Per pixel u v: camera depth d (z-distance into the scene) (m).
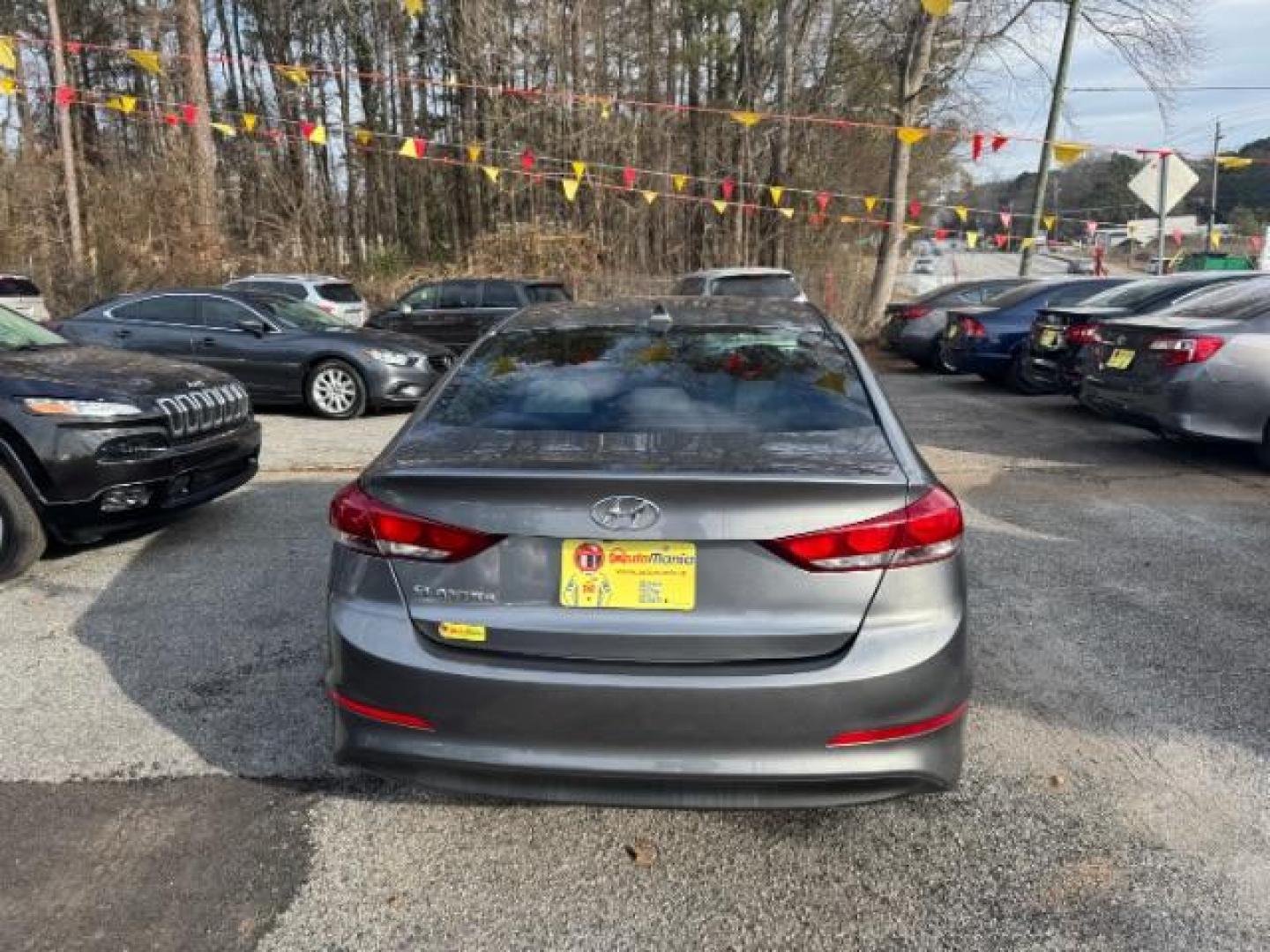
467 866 2.65
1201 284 9.45
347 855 2.69
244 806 2.91
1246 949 2.32
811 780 2.28
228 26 30.52
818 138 23.89
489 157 24.33
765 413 2.76
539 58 24.03
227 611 4.46
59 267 19.92
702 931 2.40
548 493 2.28
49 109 26.27
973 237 18.95
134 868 2.61
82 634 4.19
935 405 11.08
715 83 25.67
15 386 4.78
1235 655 4.01
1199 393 7.04
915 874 2.62
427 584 2.37
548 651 2.32
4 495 4.70
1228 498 6.55
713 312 3.59
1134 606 4.55
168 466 5.09
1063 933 2.38
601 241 22.84
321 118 28.47
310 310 11.26
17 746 3.24
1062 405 11.03
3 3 27.70
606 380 2.96
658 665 2.29
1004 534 5.74
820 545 2.27
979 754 3.23
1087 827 2.82
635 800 2.33
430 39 27.41
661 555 2.28
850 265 21.92
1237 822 2.83
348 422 10.14
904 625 2.30
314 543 5.53
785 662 2.29
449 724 2.34
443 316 14.51
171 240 20.47
